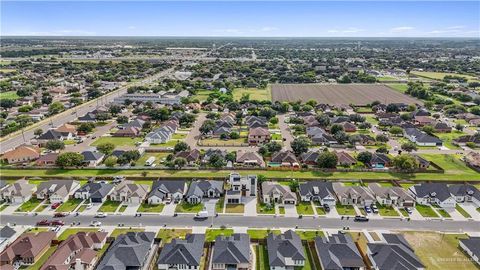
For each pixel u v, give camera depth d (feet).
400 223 363.56
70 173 476.95
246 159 512.22
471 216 377.71
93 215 376.07
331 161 486.38
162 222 364.17
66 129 645.51
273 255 299.99
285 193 407.23
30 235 321.32
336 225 359.87
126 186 413.39
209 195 419.54
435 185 414.62
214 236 339.36
